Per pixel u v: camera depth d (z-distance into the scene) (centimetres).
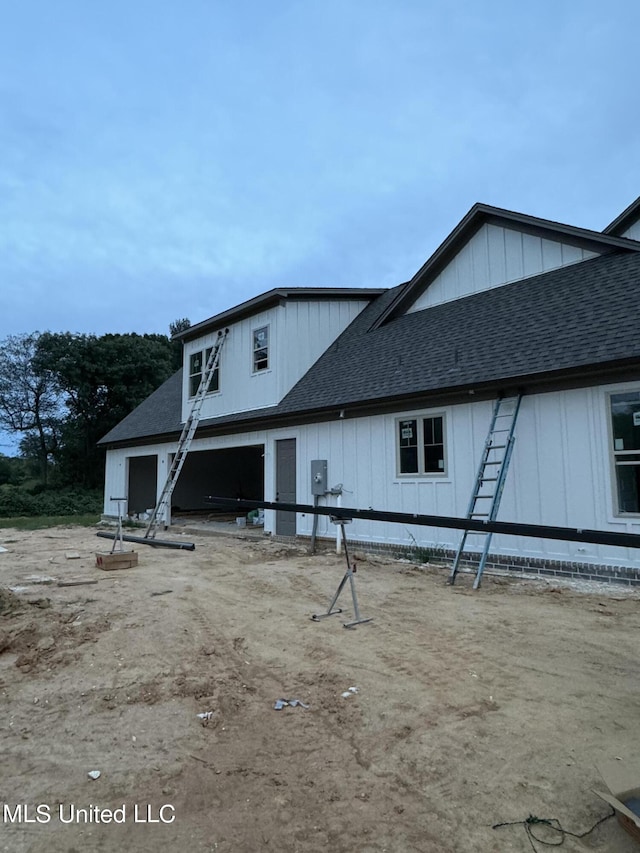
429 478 955
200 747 335
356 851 244
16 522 2112
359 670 442
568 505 774
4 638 522
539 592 698
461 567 881
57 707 392
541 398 811
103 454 3916
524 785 284
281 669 451
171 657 484
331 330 1480
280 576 827
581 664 441
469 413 904
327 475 1152
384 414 1043
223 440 1507
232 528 1529
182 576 845
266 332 1423
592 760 303
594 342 771
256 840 253
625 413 730
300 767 310
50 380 3850
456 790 283
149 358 4084
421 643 500
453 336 1066
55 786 298
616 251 967
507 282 1123
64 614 613
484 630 534
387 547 1019
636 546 362
